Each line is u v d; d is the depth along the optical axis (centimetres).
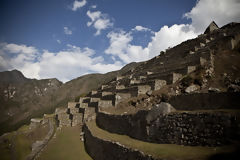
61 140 3123
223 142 1121
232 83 2130
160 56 5288
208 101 1550
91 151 2305
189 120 1362
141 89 3152
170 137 1466
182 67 3262
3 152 3158
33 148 3105
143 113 1820
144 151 1322
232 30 3847
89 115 3831
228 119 1130
